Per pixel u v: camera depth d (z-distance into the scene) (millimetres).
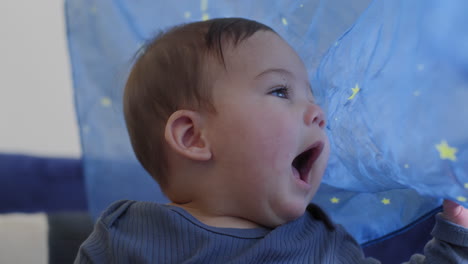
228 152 800
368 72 754
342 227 926
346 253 864
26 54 1812
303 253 799
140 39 1197
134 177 1212
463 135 616
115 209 864
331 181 926
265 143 785
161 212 790
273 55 839
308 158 823
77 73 1241
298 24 954
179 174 842
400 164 699
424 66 637
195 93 830
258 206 801
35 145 1846
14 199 1724
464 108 610
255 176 789
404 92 675
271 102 803
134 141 920
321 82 870
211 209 819
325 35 907
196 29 898
